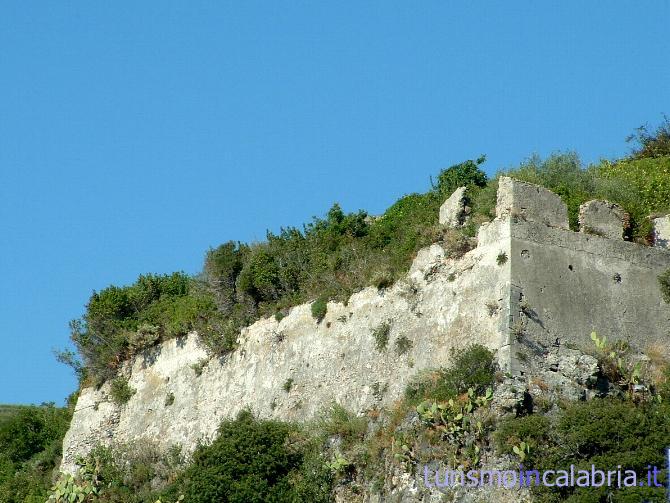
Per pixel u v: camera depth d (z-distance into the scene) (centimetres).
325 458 4812
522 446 4181
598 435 4203
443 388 4484
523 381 4406
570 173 5878
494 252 4694
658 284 4891
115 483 5794
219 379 5769
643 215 5381
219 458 4969
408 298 4981
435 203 5794
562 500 4138
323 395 5162
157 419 6012
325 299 5388
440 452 4338
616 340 4681
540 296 4603
